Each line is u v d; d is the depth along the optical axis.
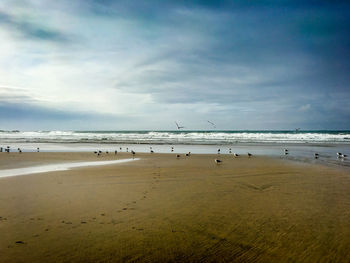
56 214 8.53
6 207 9.22
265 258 5.91
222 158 24.70
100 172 16.66
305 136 61.44
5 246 6.37
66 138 62.69
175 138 59.75
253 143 46.00
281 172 16.56
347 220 7.96
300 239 6.75
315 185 12.77
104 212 8.73
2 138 63.81
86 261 5.77
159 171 17.05
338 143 45.19
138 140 54.53
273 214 8.53
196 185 12.83
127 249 6.28
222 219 8.12
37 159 24.28
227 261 5.82
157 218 8.21
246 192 11.41
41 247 6.34
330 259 5.83
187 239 6.80
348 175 15.45
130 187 12.38
